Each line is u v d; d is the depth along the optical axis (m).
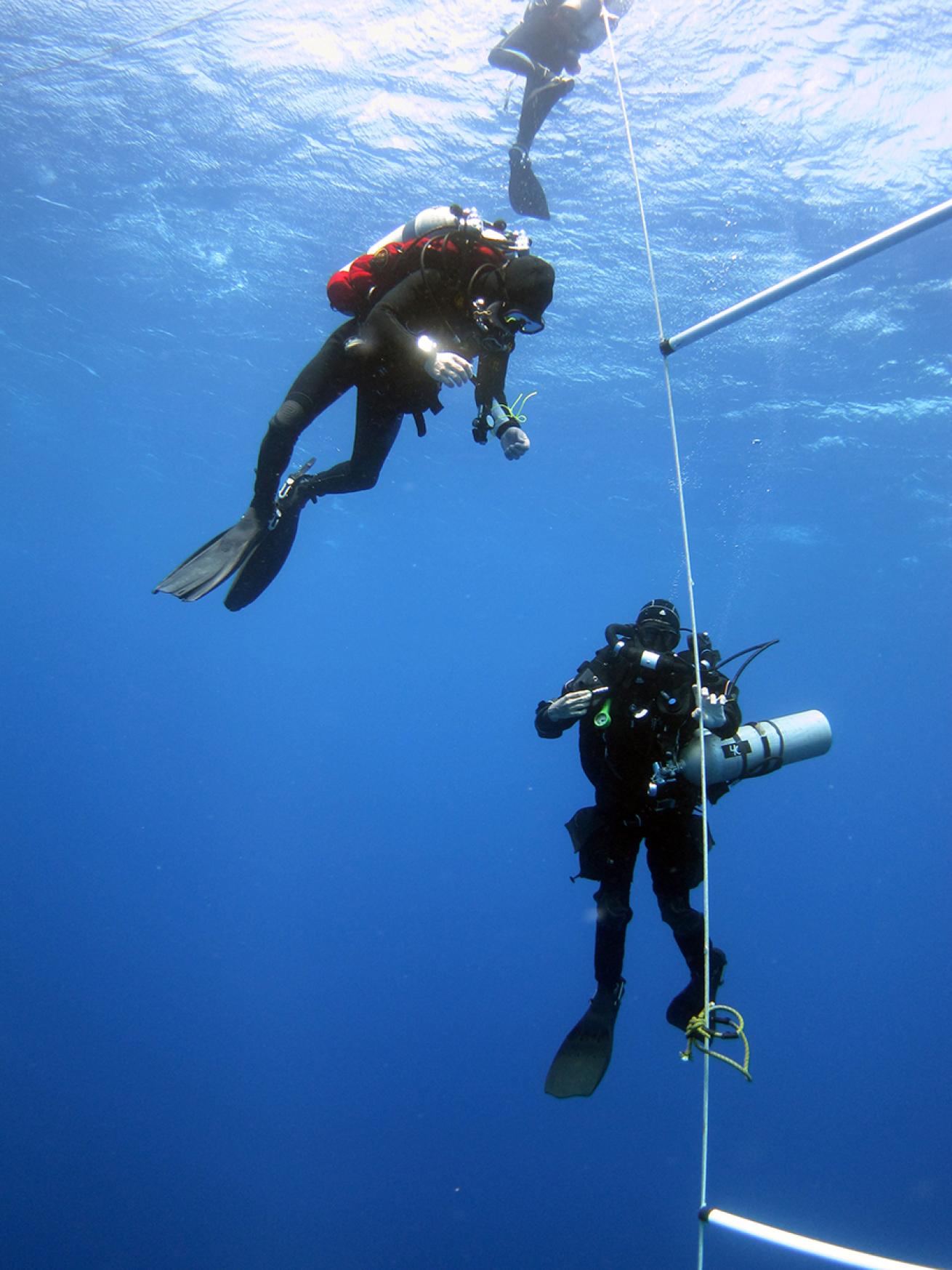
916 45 10.44
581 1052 3.55
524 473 27.14
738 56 10.77
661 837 3.93
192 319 20.61
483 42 11.27
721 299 15.87
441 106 12.51
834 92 11.19
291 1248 28.53
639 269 15.20
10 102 14.31
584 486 27.30
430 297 3.15
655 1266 28.56
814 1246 2.14
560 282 16.09
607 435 22.92
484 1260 28.33
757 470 23.89
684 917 3.76
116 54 12.96
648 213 13.72
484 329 3.04
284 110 13.41
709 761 3.72
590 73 11.10
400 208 14.88
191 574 3.32
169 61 12.91
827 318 16.69
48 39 12.79
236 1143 34.28
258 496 3.54
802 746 3.80
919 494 23.97
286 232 16.39
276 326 20.19
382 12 11.23
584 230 14.31
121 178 15.81
